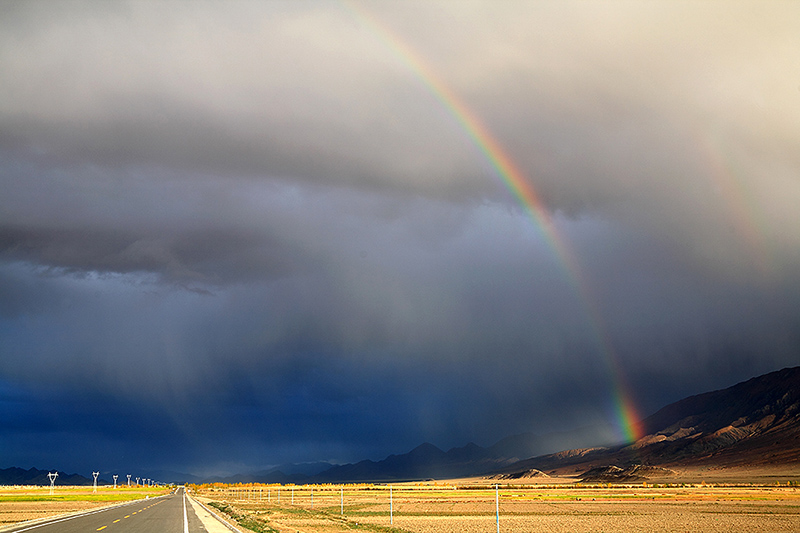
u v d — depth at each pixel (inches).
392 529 2164.1
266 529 1851.6
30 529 1743.4
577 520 2893.7
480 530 2271.2
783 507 3905.0
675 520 2918.3
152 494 7052.2
